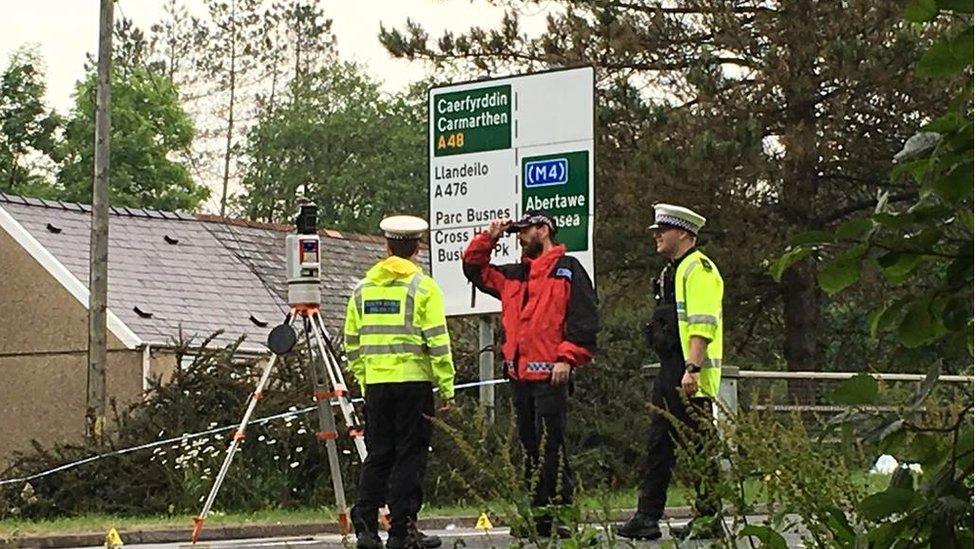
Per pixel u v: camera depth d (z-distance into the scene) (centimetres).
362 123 7406
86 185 6056
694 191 3023
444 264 1878
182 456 1809
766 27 3094
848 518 441
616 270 3328
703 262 1066
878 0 3011
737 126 3009
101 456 1831
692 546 634
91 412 1936
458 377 2066
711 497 491
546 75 1834
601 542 564
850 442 380
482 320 1869
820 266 380
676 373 1064
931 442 378
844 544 427
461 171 1875
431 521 1530
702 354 1049
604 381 2066
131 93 6481
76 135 6166
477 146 1866
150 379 1936
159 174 6297
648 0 3325
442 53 3359
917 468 379
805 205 3148
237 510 1770
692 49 3288
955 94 357
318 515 1655
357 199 7294
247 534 1517
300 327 1948
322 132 7350
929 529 368
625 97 3158
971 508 363
